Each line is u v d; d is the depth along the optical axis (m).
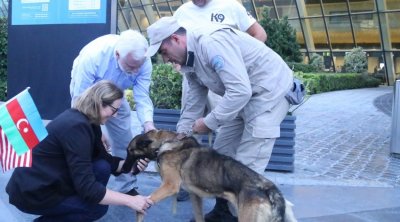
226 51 3.59
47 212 3.40
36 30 7.71
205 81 3.85
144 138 3.77
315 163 7.04
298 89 4.04
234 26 5.06
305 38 30.00
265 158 3.99
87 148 3.30
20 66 7.92
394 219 4.63
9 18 7.91
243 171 3.42
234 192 3.42
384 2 26.59
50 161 3.31
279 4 29.56
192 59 3.69
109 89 3.36
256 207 3.24
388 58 27.78
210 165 3.53
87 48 4.22
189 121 4.55
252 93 3.86
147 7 36.12
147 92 4.59
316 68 26.61
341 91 22.70
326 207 4.95
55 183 3.32
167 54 3.73
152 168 5.84
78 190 3.30
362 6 27.44
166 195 3.62
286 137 6.26
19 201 3.35
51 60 7.64
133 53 3.93
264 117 3.87
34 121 3.03
